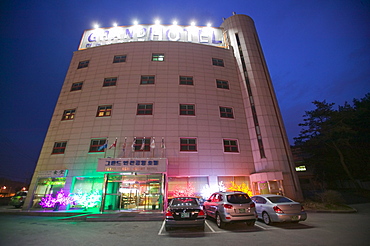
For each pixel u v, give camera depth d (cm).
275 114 2245
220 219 885
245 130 2197
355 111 2712
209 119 2138
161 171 1534
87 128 2023
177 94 2198
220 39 2792
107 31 2741
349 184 3044
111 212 1402
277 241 653
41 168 1912
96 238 735
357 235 699
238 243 642
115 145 1812
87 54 2508
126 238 734
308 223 956
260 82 2372
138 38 2669
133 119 2042
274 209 898
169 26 2752
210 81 2356
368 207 1580
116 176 1587
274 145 2066
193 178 1892
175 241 685
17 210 1725
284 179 1923
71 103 2195
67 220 1208
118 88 2211
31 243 663
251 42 2614
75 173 1838
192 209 816
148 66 2344
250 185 1966
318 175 3369
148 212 1385
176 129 2025
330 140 2820
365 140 2638
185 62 2411
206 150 1991
